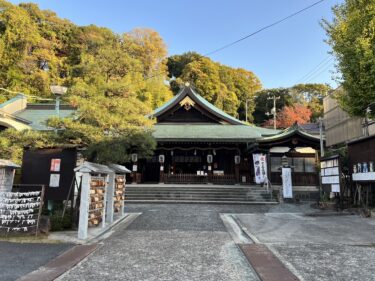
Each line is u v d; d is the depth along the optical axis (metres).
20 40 36.06
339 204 13.22
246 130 24.84
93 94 10.26
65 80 36.88
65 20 47.31
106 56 15.05
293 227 9.53
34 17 44.22
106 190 9.71
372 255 6.30
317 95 60.03
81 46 41.62
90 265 5.70
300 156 22.17
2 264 5.62
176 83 48.19
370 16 10.22
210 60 51.12
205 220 11.04
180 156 25.20
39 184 9.20
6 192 8.27
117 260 6.02
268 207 15.37
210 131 24.22
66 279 4.93
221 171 24.77
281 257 6.15
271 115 56.38
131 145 11.09
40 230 8.21
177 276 5.07
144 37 49.25
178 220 11.03
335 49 10.99
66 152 9.42
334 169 13.52
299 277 4.97
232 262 5.88
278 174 21.95
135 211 13.59
